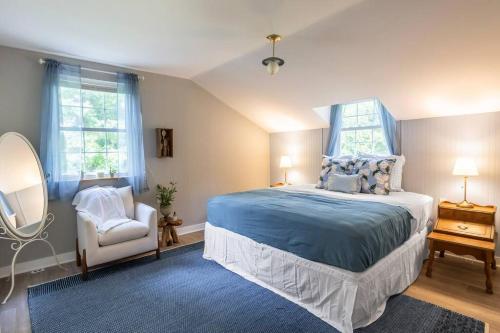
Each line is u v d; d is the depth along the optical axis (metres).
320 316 2.06
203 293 2.42
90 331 1.92
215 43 2.85
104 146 3.45
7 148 2.62
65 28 2.49
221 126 4.62
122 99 3.54
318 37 2.63
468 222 2.89
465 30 2.15
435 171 3.38
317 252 2.07
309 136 4.73
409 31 2.31
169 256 3.28
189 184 4.25
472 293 2.40
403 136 3.64
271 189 3.75
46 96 2.98
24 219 2.64
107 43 2.84
